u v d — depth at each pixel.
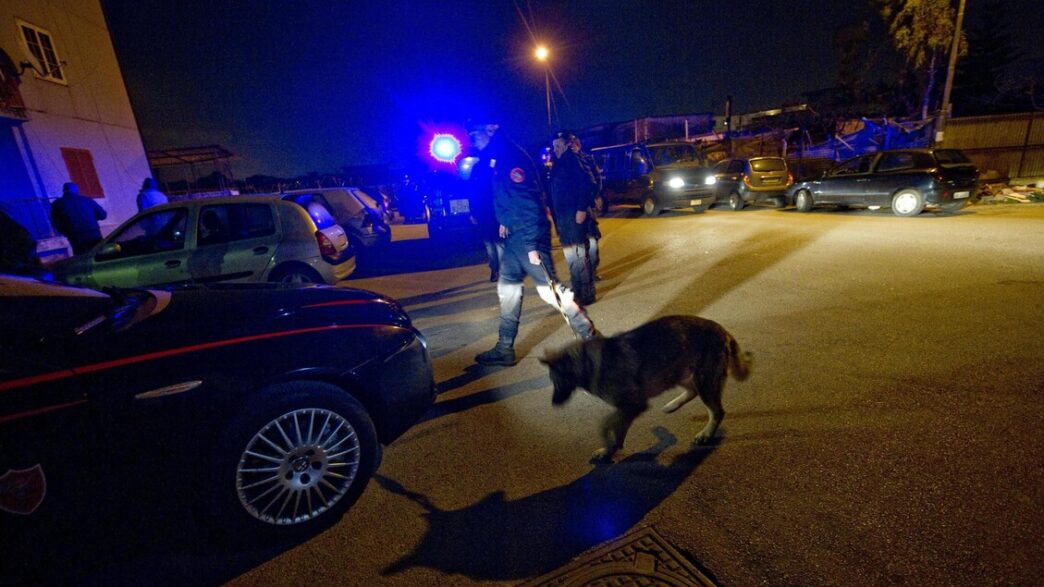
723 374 2.92
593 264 7.17
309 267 6.24
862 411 3.10
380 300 3.19
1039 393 3.11
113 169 14.79
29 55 12.00
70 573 1.94
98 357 2.04
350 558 2.25
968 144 15.80
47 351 1.99
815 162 19.25
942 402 3.11
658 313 5.46
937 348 3.90
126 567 2.27
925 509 2.24
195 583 2.16
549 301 4.14
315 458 2.42
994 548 2.00
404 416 2.86
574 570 2.08
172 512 2.16
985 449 2.62
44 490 1.85
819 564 2.00
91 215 8.38
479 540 2.30
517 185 3.91
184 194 21.86
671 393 3.67
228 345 2.30
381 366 2.74
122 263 5.61
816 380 3.56
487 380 4.10
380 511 2.55
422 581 2.08
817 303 5.29
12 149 11.45
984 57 26.25
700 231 11.23
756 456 2.75
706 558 2.08
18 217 11.03
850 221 10.91
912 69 18.94
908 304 5.00
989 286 5.38
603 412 3.44
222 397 2.20
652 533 2.25
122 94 15.58
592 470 2.77
